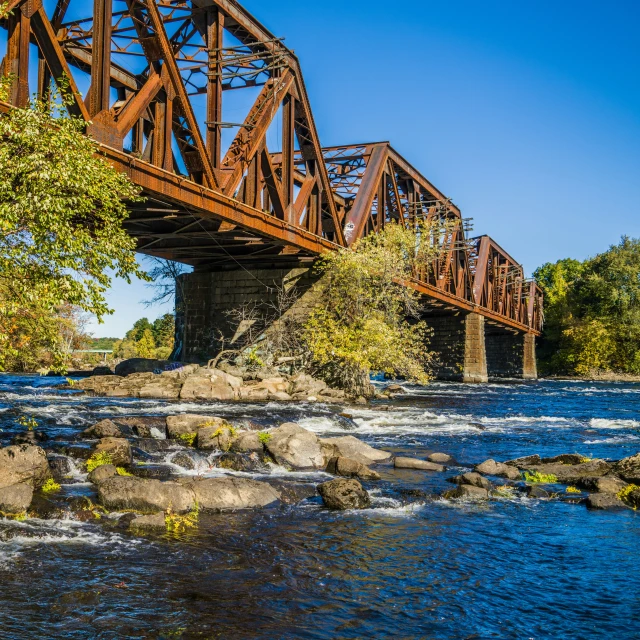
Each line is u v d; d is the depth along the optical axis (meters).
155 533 9.16
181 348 40.88
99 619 6.46
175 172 24.11
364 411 26.11
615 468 13.99
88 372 48.00
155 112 22.52
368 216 39.66
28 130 11.49
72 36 22.66
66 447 13.55
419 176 49.03
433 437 19.59
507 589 7.54
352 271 33.72
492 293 71.69
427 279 46.34
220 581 7.54
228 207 25.73
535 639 6.32
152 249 34.06
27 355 25.41
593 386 60.56
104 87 19.62
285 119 30.31
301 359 35.03
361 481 13.08
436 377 64.25
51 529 9.13
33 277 11.86
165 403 25.05
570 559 8.60
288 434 15.14
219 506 10.54
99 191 12.53
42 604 6.75
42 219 11.38
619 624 6.68
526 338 86.94
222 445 15.02
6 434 15.68
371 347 32.19
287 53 28.61
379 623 6.59
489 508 11.23
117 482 10.44
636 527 10.13
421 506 11.25
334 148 43.53
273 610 6.81
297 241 31.47
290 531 9.56
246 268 38.22
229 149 27.20
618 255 85.06
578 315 91.88
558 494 12.27
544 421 25.17
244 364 36.66
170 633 6.22
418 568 8.16
